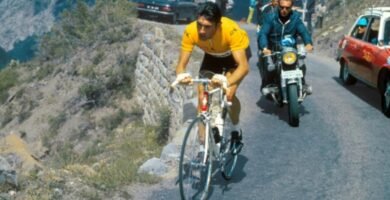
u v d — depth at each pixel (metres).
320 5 30.94
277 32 9.49
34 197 6.07
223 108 6.45
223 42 6.20
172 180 7.21
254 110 11.05
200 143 5.96
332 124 10.00
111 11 33.06
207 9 5.86
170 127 15.52
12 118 31.58
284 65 9.28
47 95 31.27
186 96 13.31
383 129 9.68
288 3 9.23
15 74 37.41
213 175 7.21
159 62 19.05
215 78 5.88
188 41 6.29
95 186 6.81
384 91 10.65
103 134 23.17
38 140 26.67
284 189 6.94
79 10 35.50
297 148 8.61
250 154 8.32
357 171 7.59
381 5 26.47
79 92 27.86
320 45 25.75
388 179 7.29
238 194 6.74
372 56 11.27
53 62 35.19
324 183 7.16
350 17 26.98
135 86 25.34
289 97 9.43
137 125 21.89
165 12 29.53
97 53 30.23
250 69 16.03
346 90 13.28
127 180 7.14
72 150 22.41
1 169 6.20
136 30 28.95
